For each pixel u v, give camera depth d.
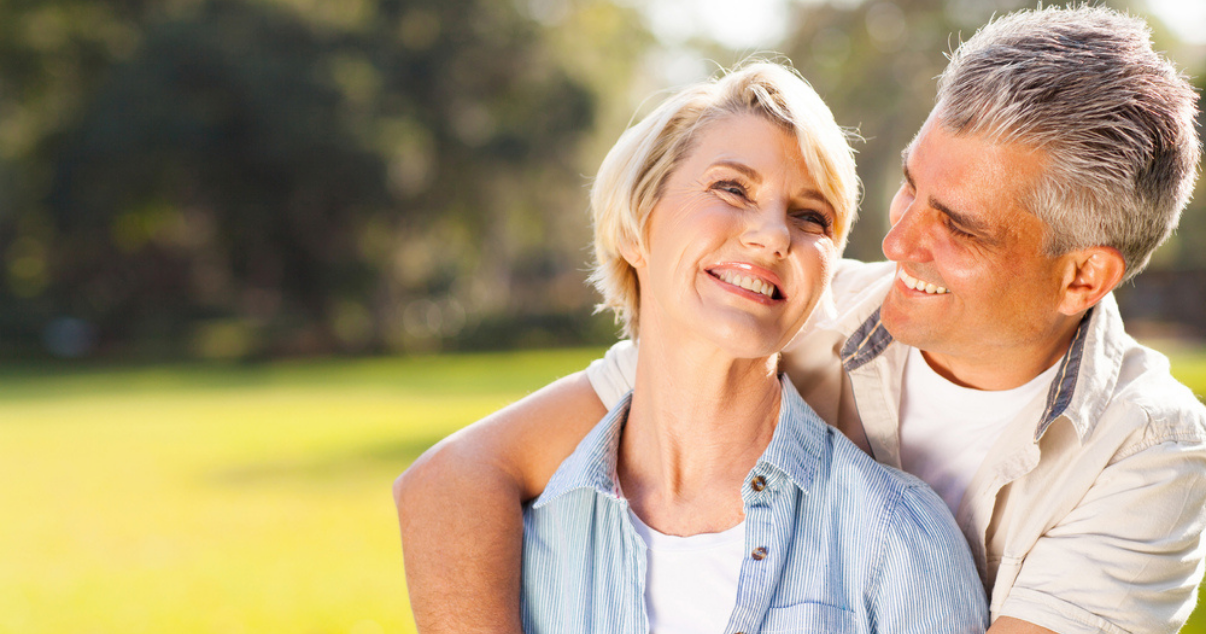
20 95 27.94
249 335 30.02
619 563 1.50
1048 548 1.49
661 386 1.53
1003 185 1.44
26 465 10.00
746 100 1.49
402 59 26.62
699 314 1.42
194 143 24.33
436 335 31.78
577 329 33.66
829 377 1.77
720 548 1.47
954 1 21.56
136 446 11.20
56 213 26.19
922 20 21.89
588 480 1.52
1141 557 1.43
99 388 20.00
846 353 1.71
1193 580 1.47
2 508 7.87
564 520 1.55
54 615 5.03
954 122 1.47
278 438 11.55
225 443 11.27
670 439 1.53
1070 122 1.41
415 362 27.08
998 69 1.44
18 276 30.86
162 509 7.69
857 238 22.20
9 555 6.37
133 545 6.55
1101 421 1.51
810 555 1.45
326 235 27.47
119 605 5.18
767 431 1.55
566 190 28.88
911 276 1.54
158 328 30.11
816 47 23.30
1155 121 1.45
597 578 1.50
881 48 22.34
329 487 8.37
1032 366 1.60
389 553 6.14
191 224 28.73
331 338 29.97
